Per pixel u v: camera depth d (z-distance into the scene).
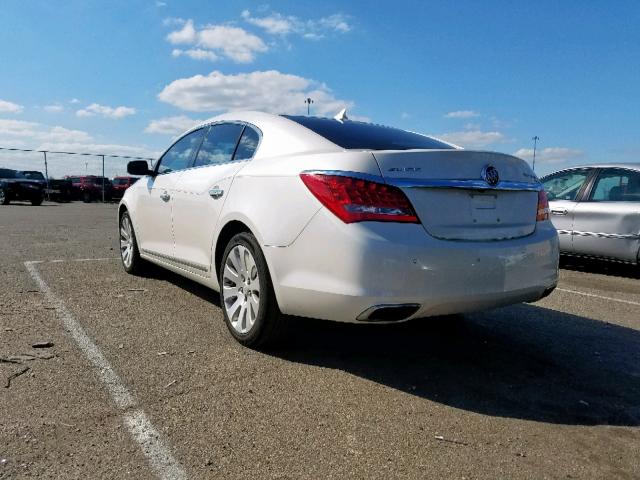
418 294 2.77
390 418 2.59
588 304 5.23
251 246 3.32
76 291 4.90
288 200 3.08
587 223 7.24
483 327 4.22
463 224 2.96
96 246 8.25
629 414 2.73
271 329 3.29
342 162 2.89
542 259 3.24
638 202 6.85
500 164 3.17
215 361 3.23
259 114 3.95
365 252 2.74
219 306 4.48
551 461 2.26
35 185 25.41
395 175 2.82
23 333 3.61
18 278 5.42
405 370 3.22
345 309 2.83
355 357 3.41
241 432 2.40
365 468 2.15
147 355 3.29
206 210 3.92
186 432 2.38
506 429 2.53
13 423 2.38
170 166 4.90
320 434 2.41
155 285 5.25
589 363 3.47
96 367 3.06
